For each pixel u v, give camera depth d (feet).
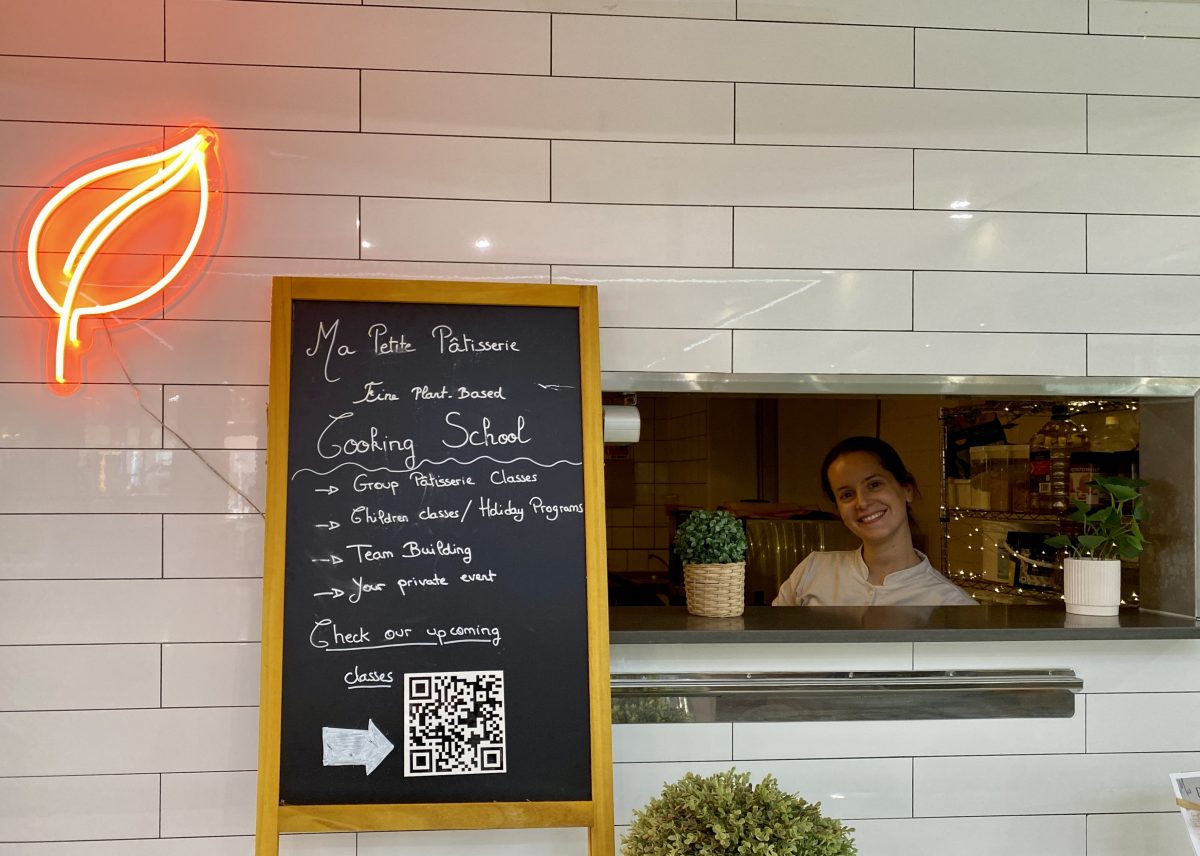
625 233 8.29
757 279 8.39
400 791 7.20
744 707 8.21
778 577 12.58
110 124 7.93
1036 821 8.52
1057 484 10.39
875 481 11.09
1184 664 8.66
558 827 7.47
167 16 7.96
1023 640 8.16
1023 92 8.61
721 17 8.38
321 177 8.05
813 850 5.93
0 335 7.81
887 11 8.49
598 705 7.36
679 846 5.90
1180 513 8.78
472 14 8.18
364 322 7.66
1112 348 8.64
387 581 7.40
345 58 8.08
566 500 7.64
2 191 7.83
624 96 8.29
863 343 8.46
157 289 7.88
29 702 7.77
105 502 7.86
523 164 8.21
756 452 16.39
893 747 8.41
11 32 7.85
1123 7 8.68
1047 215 8.61
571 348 7.82
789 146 8.42
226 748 7.89
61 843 7.77
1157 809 8.61
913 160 8.52
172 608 7.88
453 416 7.64
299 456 7.45
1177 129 8.73
